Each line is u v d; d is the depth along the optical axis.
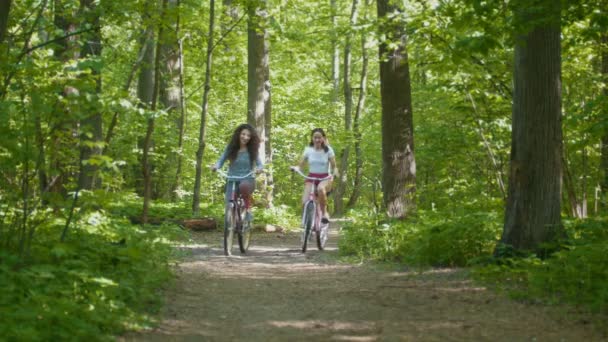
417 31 11.08
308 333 5.04
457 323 5.33
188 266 8.77
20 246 5.81
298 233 15.70
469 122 14.61
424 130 16.88
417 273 8.15
